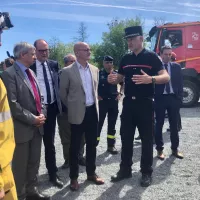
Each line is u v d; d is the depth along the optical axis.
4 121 1.87
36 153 3.38
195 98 10.04
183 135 6.32
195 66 9.88
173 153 4.91
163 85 4.68
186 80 10.01
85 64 3.78
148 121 3.73
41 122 3.24
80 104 3.64
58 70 4.01
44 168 4.54
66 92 3.72
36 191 3.40
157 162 4.65
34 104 3.27
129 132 3.88
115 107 5.20
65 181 4.01
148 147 3.78
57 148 5.62
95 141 3.86
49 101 3.76
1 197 1.70
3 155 1.80
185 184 3.82
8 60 4.85
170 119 4.82
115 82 4.01
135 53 3.74
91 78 3.81
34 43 3.75
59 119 4.36
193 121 7.79
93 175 3.93
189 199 3.40
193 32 9.80
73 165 3.69
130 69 3.74
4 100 1.89
